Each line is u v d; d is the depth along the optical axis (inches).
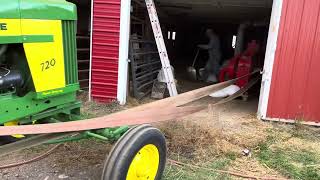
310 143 194.2
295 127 218.5
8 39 100.4
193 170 153.3
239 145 183.9
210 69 387.2
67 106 129.6
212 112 237.0
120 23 235.8
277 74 221.9
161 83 275.4
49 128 102.0
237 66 289.7
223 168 157.4
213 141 182.4
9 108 106.4
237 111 248.4
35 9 108.1
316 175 155.5
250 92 306.0
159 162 128.2
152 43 323.0
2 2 98.7
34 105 114.6
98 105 239.6
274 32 217.3
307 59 217.6
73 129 107.9
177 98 160.1
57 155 158.4
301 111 223.8
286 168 161.0
